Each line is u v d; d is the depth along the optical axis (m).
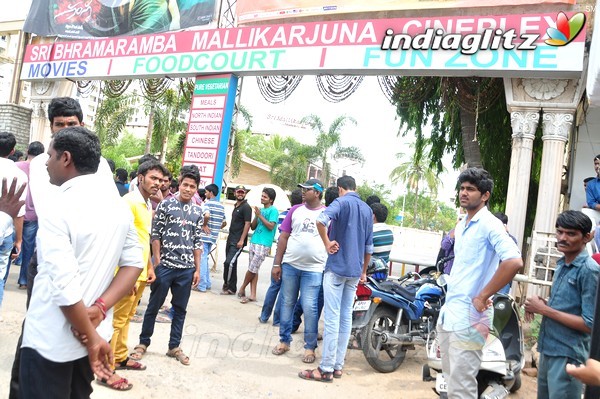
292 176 38.53
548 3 7.66
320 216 4.49
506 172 11.07
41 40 13.43
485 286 3.08
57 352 2.03
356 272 4.64
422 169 45.22
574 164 9.10
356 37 8.89
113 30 11.96
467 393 3.11
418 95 9.52
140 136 54.47
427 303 5.28
